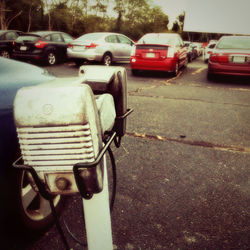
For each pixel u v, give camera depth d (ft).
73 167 2.78
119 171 8.44
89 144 2.80
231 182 8.00
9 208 4.98
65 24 132.87
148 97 18.06
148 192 7.40
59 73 27.25
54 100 2.71
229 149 10.17
